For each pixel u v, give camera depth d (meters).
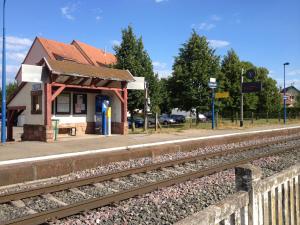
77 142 17.17
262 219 3.78
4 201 7.96
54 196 8.62
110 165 12.88
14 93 20.34
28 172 10.56
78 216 6.93
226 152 15.71
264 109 60.38
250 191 3.60
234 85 41.16
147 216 7.01
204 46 33.84
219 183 9.82
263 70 60.25
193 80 33.16
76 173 11.62
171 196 8.43
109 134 21.27
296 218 4.61
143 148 15.30
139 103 27.52
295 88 106.94
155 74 29.73
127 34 28.47
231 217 3.36
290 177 4.46
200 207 7.70
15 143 16.67
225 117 50.78
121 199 7.99
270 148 17.81
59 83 18.67
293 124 39.72
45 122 17.53
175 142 17.70
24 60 45.75
